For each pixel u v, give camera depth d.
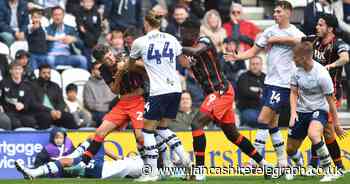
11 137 38.78
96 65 44.03
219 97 32.97
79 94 46.38
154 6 50.59
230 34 50.72
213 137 40.09
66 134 38.94
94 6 49.41
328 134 33.81
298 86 32.47
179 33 48.78
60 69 47.41
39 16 47.00
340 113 47.81
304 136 33.78
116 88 33.50
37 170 33.28
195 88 46.00
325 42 34.38
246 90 46.28
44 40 47.06
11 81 42.66
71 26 48.31
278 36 33.91
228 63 48.50
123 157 38.56
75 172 36.47
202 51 32.47
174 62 32.69
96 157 37.06
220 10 51.66
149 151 32.97
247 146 33.91
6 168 38.66
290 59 33.97
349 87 48.84
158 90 32.44
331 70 34.34
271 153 39.88
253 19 55.59
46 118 42.53
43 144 39.03
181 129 41.88
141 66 33.03
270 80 34.34
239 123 46.25
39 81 43.75
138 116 33.56
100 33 49.38
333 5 53.06
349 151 40.41
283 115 40.81
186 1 51.09
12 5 47.69
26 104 42.59
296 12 52.66
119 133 39.53
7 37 46.94
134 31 41.31
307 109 32.78
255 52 34.62
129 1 50.47
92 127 43.59
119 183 32.62
